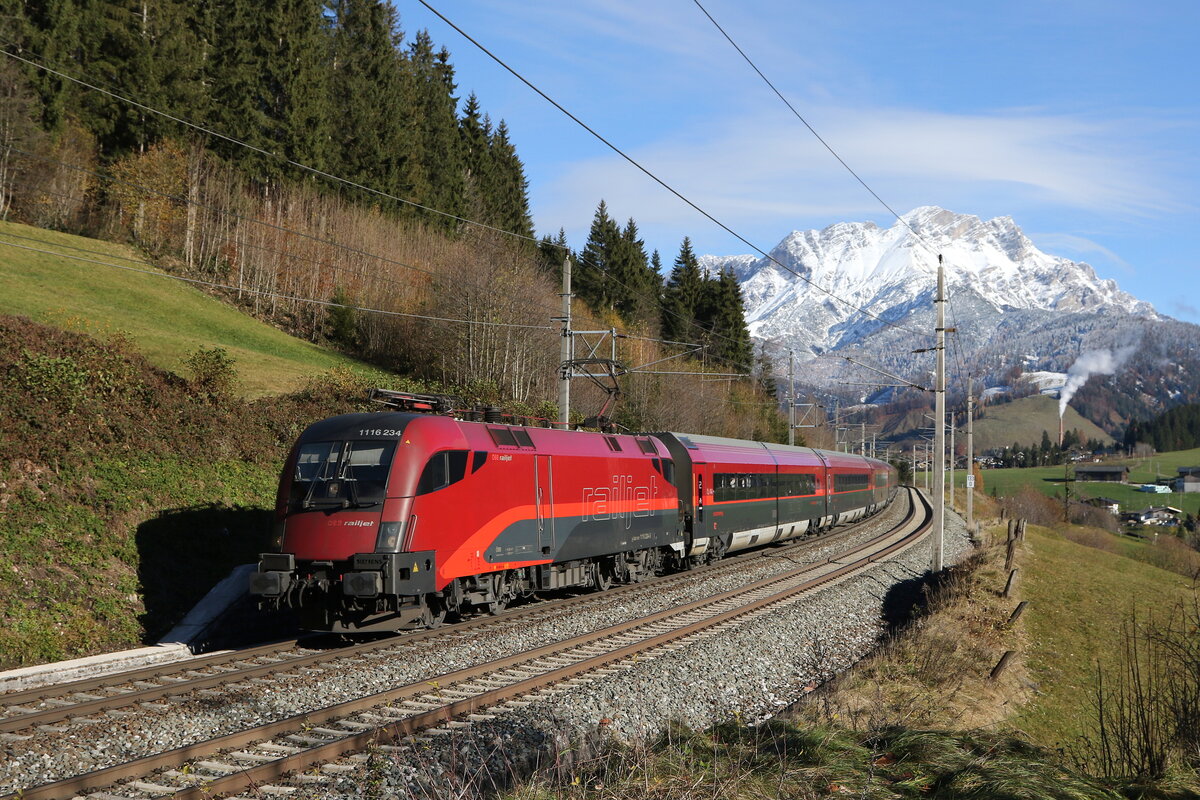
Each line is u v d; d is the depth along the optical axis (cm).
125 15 5028
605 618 1708
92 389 1878
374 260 5325
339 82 5994
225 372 2248
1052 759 883
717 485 2638
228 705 1003
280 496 1421
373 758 780
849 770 799
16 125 4438
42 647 1262
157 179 4859
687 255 8606
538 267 5778
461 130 7638
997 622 2173
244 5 5300
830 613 1962
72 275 4016
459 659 1305
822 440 9231
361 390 2631
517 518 1650
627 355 5819
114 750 852
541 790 755
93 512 1606
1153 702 1034
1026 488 10100
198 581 1642
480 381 3644
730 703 1245
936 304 2809
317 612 1380
